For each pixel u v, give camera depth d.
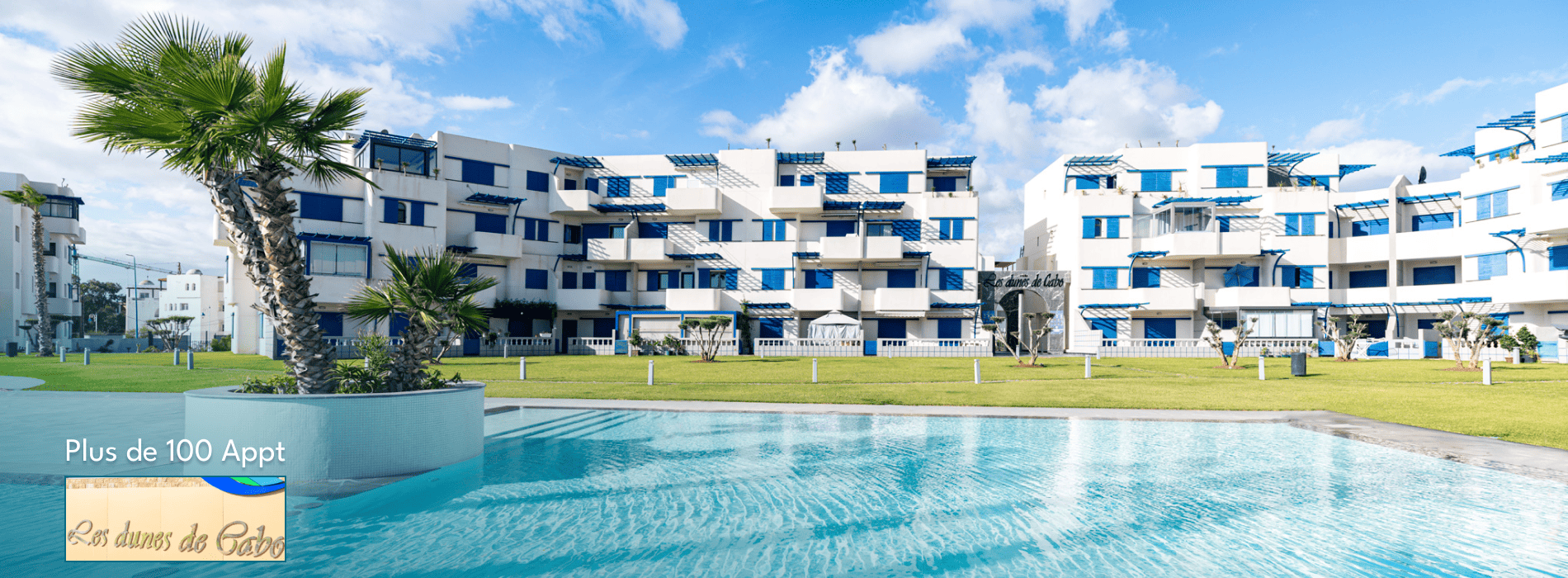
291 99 8.07
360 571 5.25
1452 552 5.78
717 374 25.33
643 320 44.53
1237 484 8.14
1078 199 46.00
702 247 48.12
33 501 6.88
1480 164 38.72
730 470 8.87
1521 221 34.16
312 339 8.65
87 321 84.69
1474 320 31.34
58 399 15.75
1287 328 41.78
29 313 54.69
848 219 47.91
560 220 48.81
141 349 54.31
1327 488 7.93
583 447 10.40
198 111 7.68
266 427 7.80
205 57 8.28
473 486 7.93
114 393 16.91
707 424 12.59
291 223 8.58
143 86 7.95
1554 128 34.03
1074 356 40.62
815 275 47.47
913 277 47.16
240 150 7.68
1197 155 45.88
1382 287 42.12
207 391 8.35
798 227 47.91
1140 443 10.84
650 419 13.20
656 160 49.84
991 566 5.54
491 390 18.50
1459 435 10.80
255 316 43.09
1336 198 45.34
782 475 8.61
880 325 46.84
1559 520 6.62
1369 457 9.66
